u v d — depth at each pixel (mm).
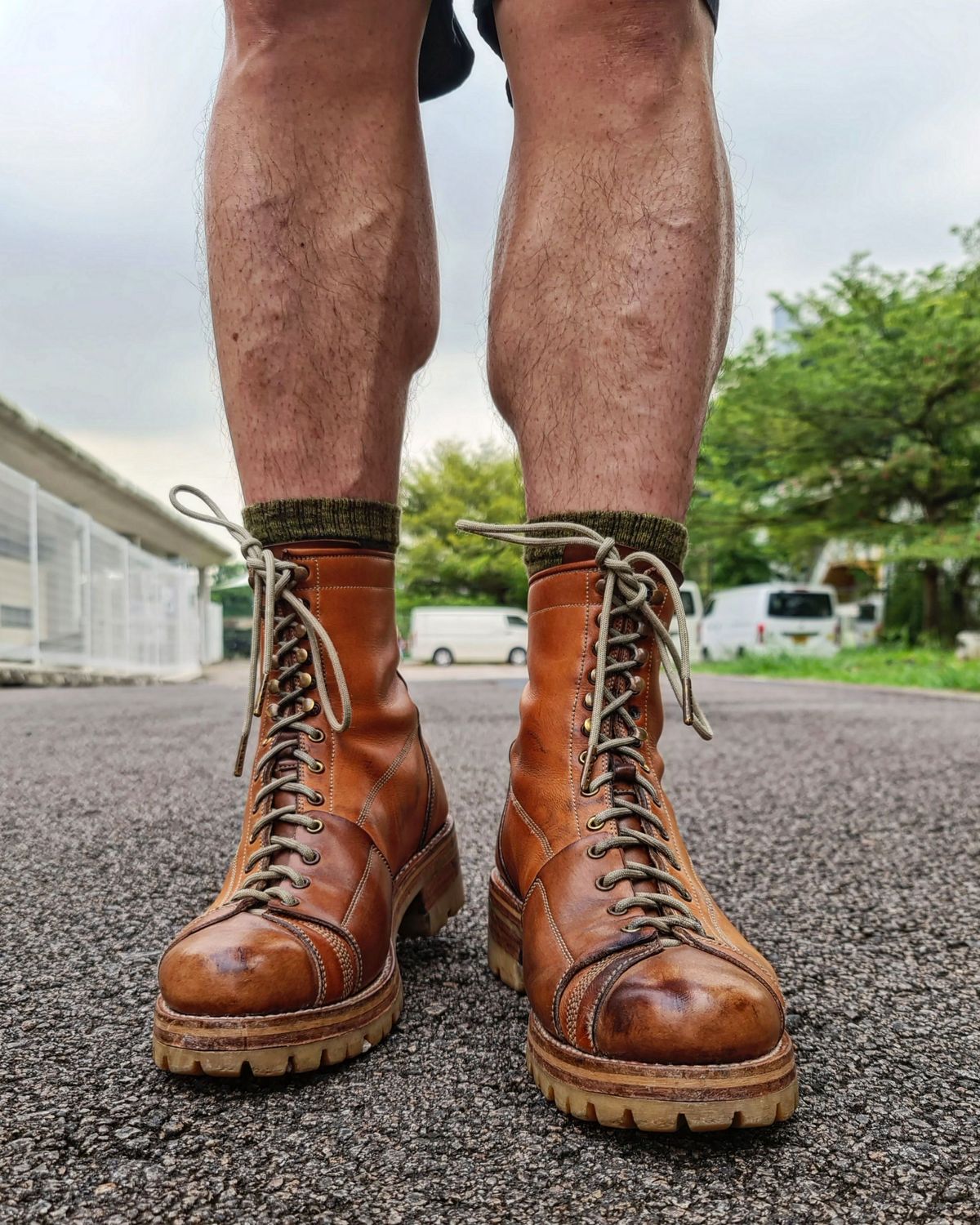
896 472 15156
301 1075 703
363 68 864
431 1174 566
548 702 834
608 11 807
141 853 1414
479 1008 842
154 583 13555
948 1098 676
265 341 842
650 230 805
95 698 6090
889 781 2322
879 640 17703
